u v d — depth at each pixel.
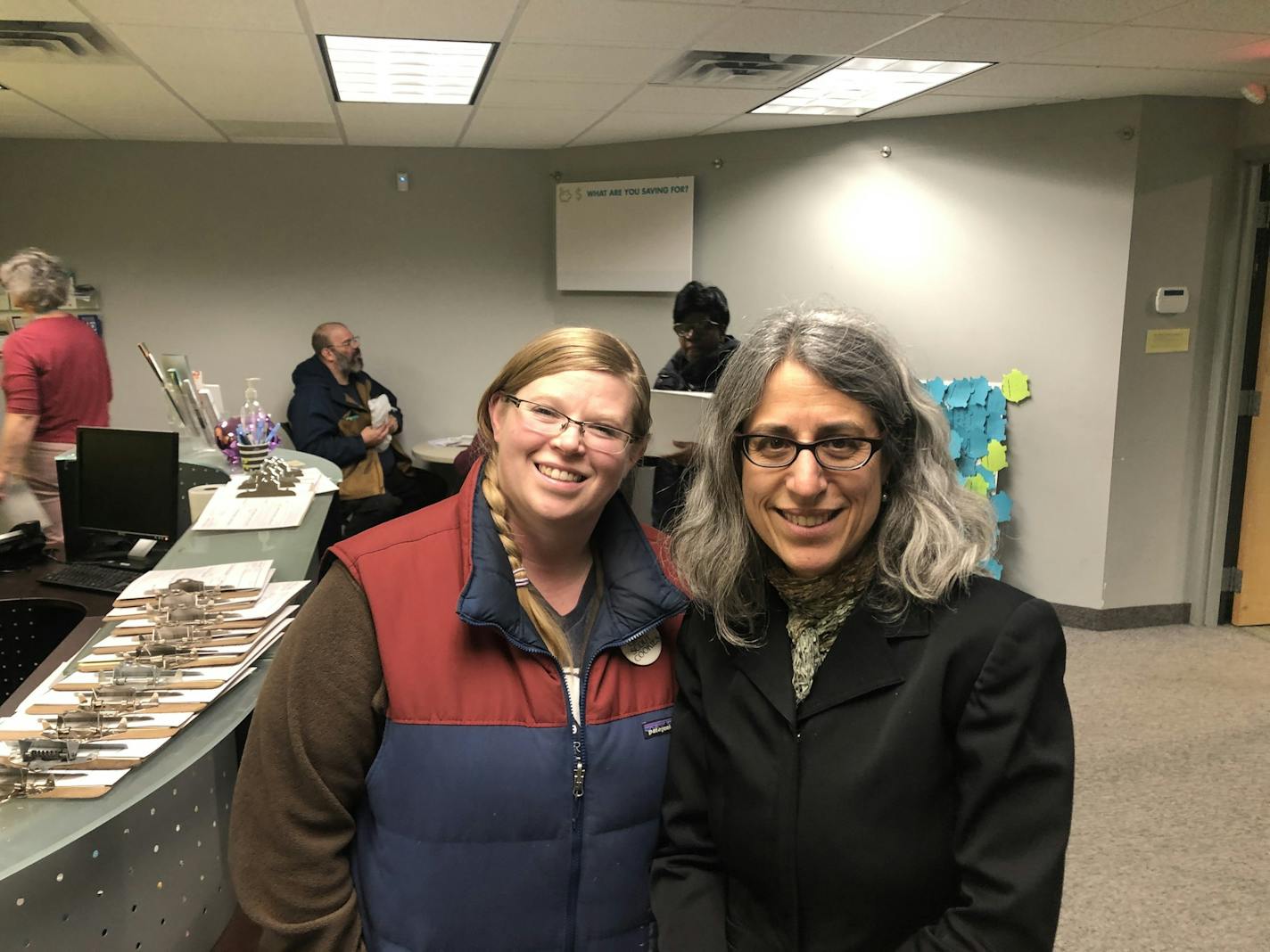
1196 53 3.01
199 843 1.18
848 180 4.39
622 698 1.02
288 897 0.94
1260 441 3.93
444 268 5.22
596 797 0.99
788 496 0.89
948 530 0.89
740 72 3.32
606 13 2.63
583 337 1.01
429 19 2.68
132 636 1.48
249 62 3.15
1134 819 2.54
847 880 0.85
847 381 0.86
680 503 1.08
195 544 2.12
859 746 0.86
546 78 3.43
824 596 0.95
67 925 0.96
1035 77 3.36
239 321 5.06
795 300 1.06
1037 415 4.05
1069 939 2.06
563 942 0.98
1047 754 0.81
